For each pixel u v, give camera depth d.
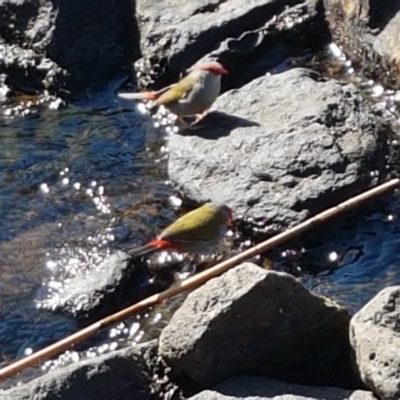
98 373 6.99
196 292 7.14
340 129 10.12
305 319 7.05
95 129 11.79
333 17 12.58
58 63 12.63
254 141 10.08
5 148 11.52
